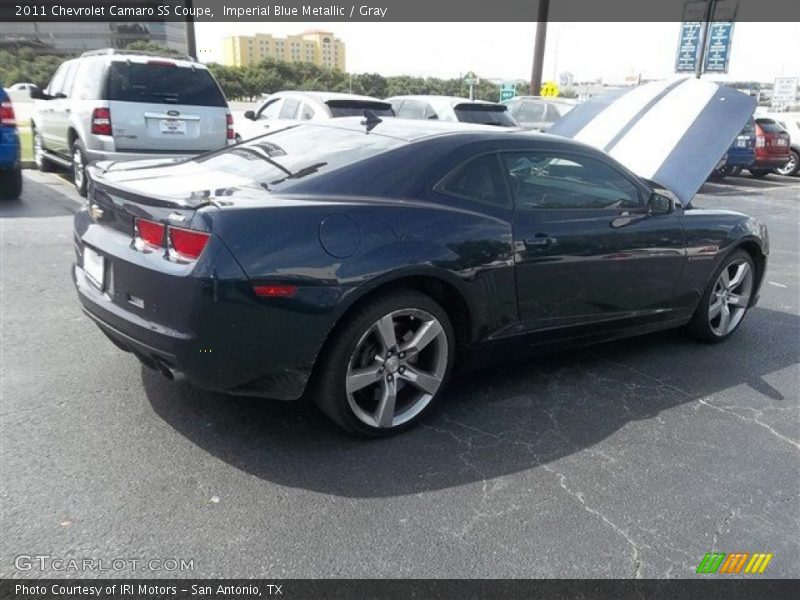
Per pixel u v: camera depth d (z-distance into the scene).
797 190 16.39
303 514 2.77
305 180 3.29
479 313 3.55
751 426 3.77
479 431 3.54
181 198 2.93
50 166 11.72
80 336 4.50
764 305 6.29
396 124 4.00
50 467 2.98
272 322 2.89
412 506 2.87
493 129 3.97
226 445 3.24
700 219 4.65
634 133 5.54
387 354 3.29
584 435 3.56
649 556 2.65
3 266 6.04
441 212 3.39
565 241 3.81
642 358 4.73
